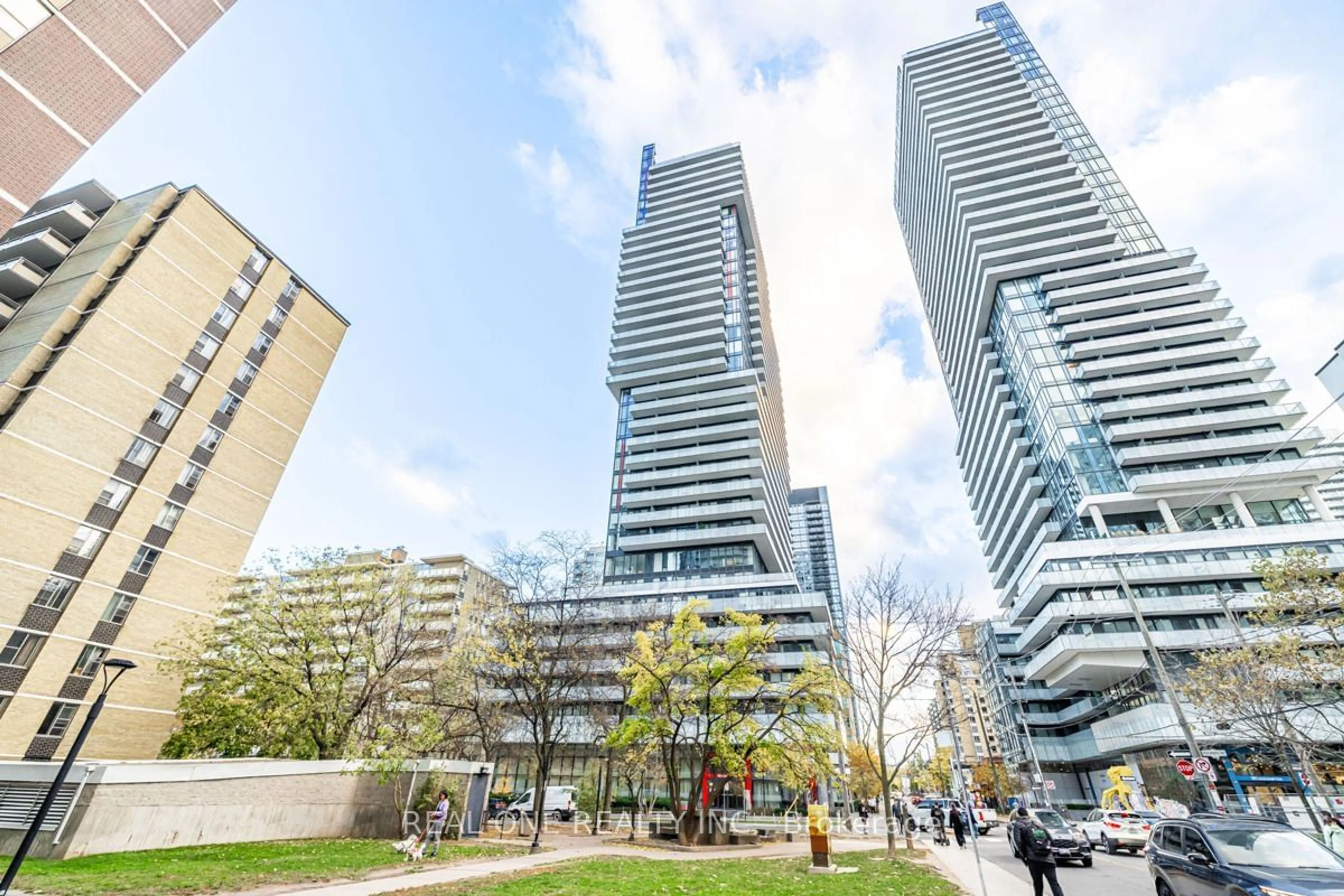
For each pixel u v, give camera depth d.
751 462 76.31
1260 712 22.61
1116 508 57.66
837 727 26.33
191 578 35.19
